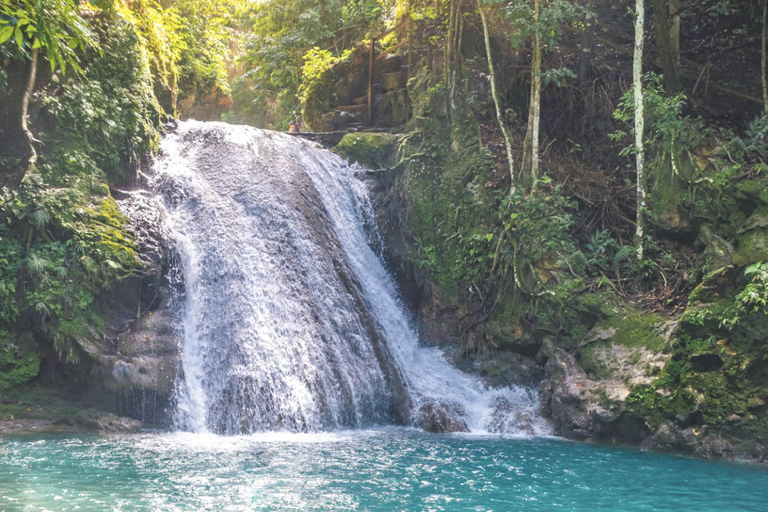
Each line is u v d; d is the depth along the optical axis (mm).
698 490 7695
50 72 12977
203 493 6848
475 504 6773
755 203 11969
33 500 6402
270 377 11961
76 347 11430
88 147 13219
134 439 10203
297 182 15531
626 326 12062
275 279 13547
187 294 12969
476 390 13961
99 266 11898
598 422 11117
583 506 6836
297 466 8453
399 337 15359
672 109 13719
